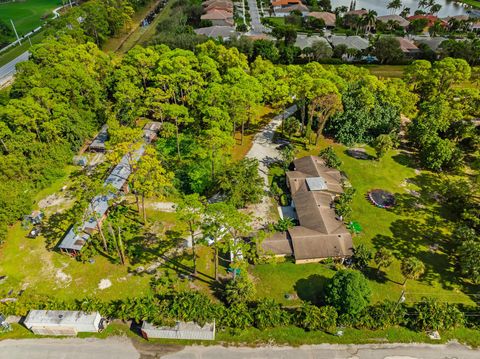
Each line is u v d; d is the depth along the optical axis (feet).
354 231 212.84
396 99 297.74
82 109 292.81
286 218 214.28
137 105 289.94
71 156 265.13
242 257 185.16
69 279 183.42
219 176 224.94
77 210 193.06
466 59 431.02
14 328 163.94
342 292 163.53
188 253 197.98
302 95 271.08
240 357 154.20
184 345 158.30
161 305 164.04
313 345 159.12
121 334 161.89
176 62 294.46
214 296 176.04
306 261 193.67
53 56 318.86
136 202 222.69
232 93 248.11
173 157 264.31
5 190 211.41
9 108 234.58
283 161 264.72
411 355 156.15
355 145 291.17
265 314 162.81
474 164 255.70
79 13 495.41
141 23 615.57
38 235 207.92
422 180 256.11
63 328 158.92
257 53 448.65
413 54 469.57
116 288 179.32
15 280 182.91
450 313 163.84
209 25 576.61
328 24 590.55
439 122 279.90
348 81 322.75
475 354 157.38
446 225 219.82
